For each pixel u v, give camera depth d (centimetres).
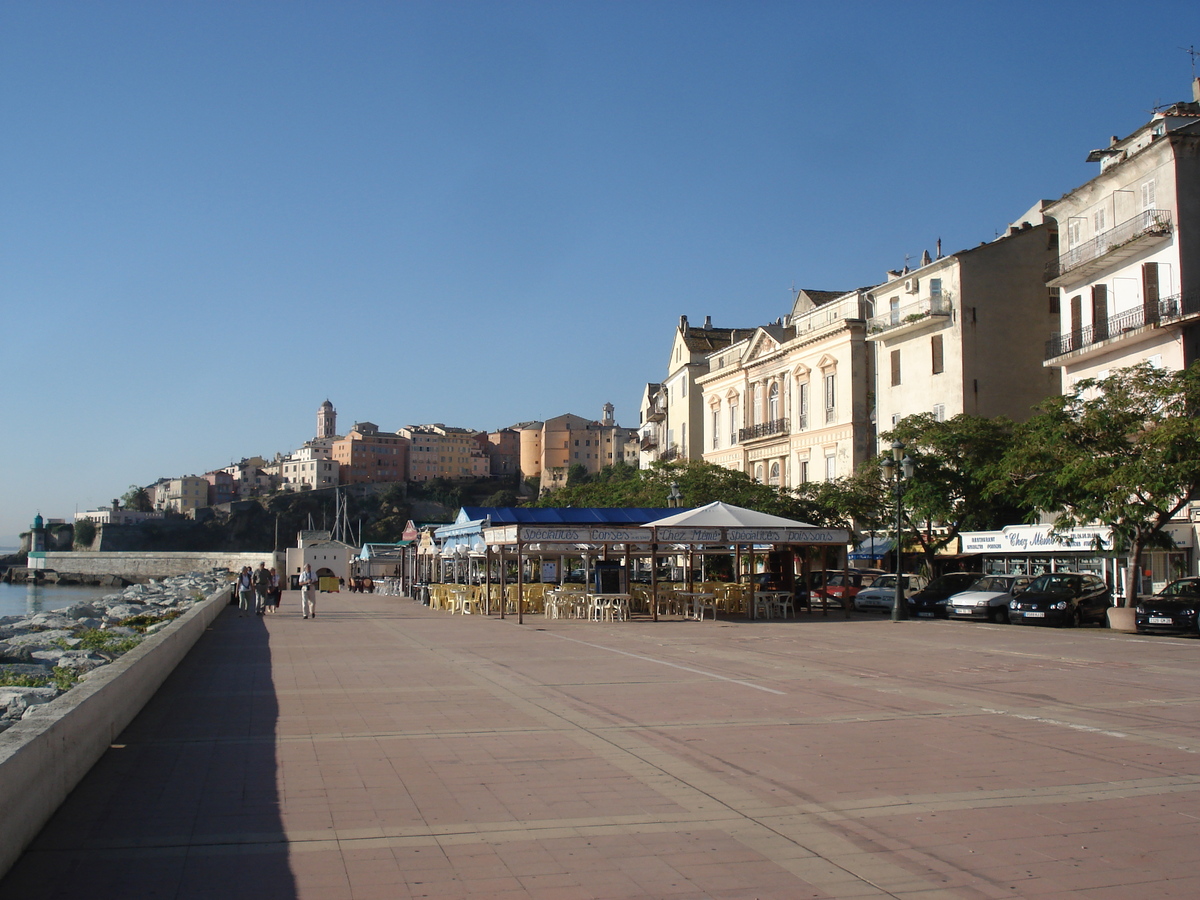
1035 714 1310
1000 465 3553
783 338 6272
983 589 3434
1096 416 3034
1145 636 2706
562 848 736
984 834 764
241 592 4266
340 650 2277
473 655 2131
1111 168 3972
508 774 966
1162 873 676
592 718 1285
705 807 845
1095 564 3728
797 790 900
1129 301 3912
